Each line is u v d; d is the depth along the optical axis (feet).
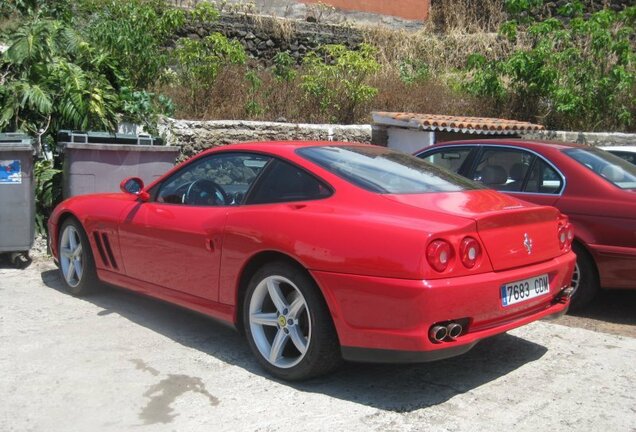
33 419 11.89
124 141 24.57
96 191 23.13
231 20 47.85
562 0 58.39
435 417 12.23
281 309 13.61
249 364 14.61
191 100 37.27
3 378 13.53
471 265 12.16
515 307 13.02
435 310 11.61
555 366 14.97
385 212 12.80
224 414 12.20
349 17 58.08
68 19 35.17
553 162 19.94
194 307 15.51
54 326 16.76
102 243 18.19
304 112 40.16
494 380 14.08
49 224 20.36
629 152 25.80
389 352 11.95
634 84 44.68
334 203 13.44
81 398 12.73
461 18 60.39
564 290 14.82
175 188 16.84
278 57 41.91
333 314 12.52
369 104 41.93
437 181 15.14
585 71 44.14
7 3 35.35
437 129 35.99
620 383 14.05
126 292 19.92
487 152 21.76
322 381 13.82
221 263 14.57
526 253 13.37
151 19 36.88
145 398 12.80
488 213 12.78
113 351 15.15
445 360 15.24
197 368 14.30
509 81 47.50
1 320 17.07
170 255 15.92
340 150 15.74
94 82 29.22
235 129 34.81
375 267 11.96
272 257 13.84
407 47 54.08
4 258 23.47
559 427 11.96
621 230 17.94
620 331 17.85
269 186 14.66
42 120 27.73
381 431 11.61
